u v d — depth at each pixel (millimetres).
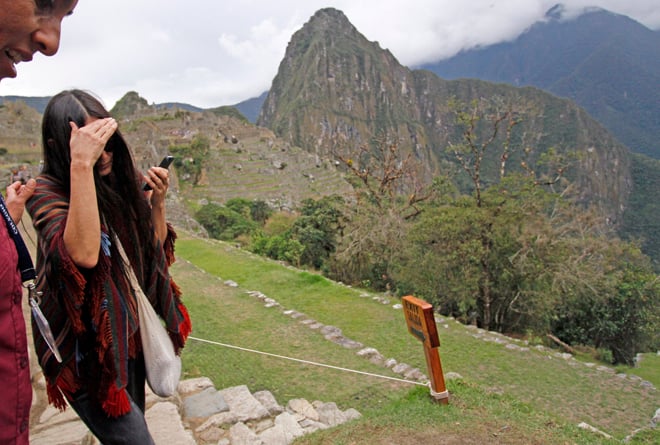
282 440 3680
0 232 1159
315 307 10430
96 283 1688
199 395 4445
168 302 2109
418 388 4137
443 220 15125
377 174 25688
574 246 16000
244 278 13062
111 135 1688
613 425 6219
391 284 19375
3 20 1062
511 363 8047
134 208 1904
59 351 1703
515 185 17062
